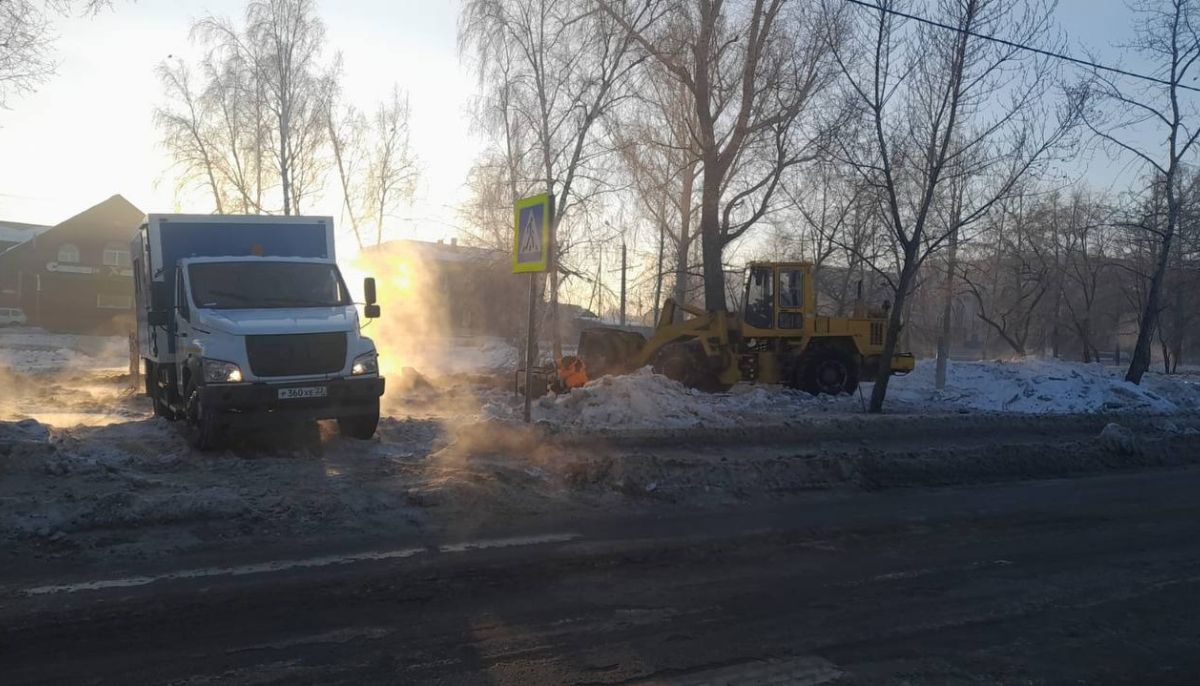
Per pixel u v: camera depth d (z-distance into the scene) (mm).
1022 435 15242
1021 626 6113
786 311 20797
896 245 22891
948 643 5762
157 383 14320
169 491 8820
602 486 9844
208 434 10883
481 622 5875
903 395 20844
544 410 15250
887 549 8039
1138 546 8383
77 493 8539
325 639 5504
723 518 9062
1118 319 50312
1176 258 30641
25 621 5668
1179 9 21453
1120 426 14469
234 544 7441
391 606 6117
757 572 7199
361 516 8336
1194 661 5578
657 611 6191
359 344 11742
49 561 6844
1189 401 22094
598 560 7371
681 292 28188
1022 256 39969
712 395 19172
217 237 13320
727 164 21703
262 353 11039
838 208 28016
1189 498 10797
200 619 5773
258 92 33156
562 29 22453
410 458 10969
